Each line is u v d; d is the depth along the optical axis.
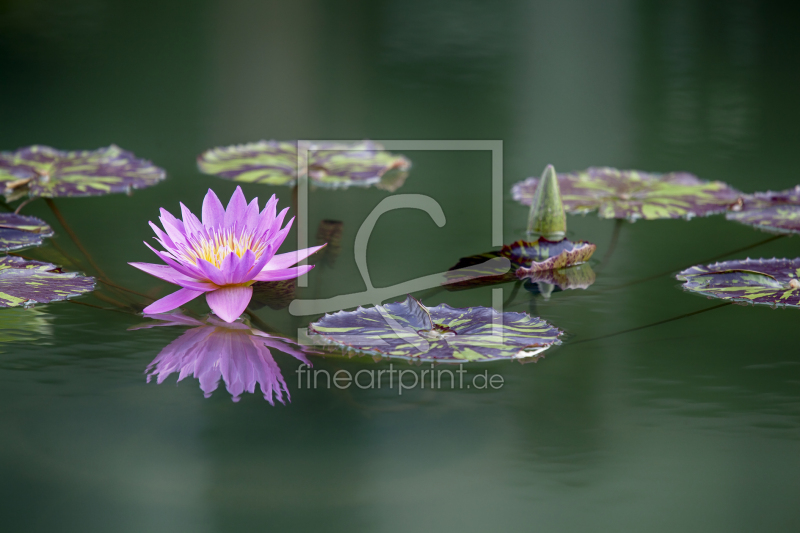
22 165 9.29
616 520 7.97
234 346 9.02
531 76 9.70
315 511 8.08
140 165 9.31
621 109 9.54
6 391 8.97
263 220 9.05
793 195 9.23
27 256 9.11
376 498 8.35
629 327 9.04
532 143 9.41
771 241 9.17
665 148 9.39
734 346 9.02
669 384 8.98
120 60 9.72
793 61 9.73
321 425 8.95
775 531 7.77
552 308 9.06
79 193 9.23
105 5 12.16
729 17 11.95
